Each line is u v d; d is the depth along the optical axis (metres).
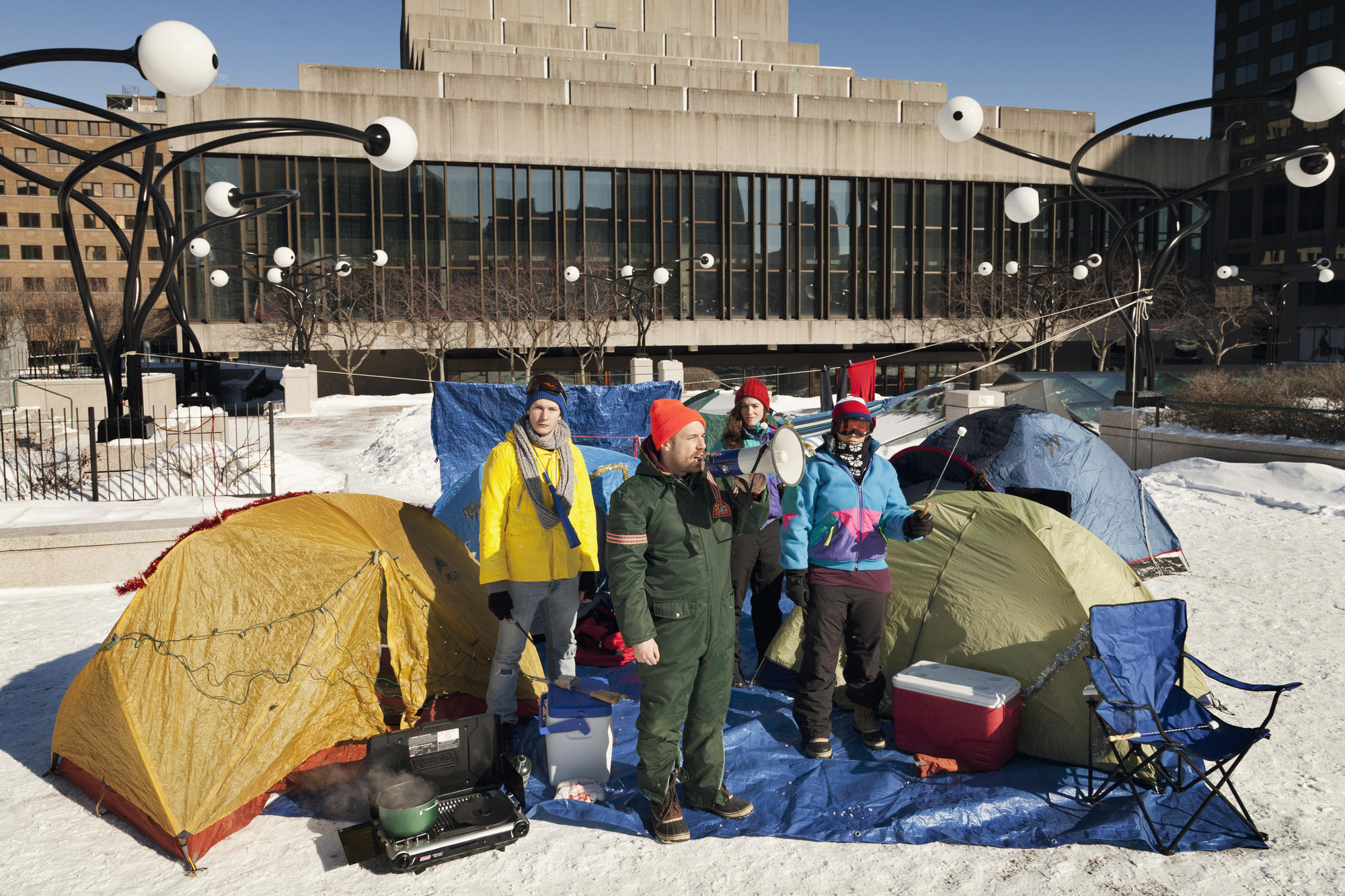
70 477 10.96
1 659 6.13
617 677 5.72
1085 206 51.09
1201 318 48.66
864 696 4.68
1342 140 71.31
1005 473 8.07
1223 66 85.12
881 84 56.22
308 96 40.66
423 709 4.58
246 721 3.99
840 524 4.46
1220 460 13.69
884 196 47.78
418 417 18.41
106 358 12.07
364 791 4.19
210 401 22.00
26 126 84.94
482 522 4.43
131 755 3.87
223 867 3.58
